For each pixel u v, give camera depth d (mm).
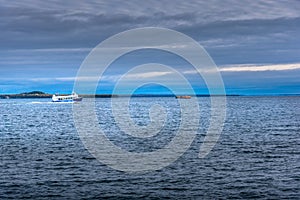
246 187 32781
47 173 38000
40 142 60625
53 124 96188
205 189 32344
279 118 111188
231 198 29859
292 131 74625
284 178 35656
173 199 29797
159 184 34031
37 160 44594
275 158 45281
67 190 32188
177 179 35688
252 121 100250
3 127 88188
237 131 75250
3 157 46500
